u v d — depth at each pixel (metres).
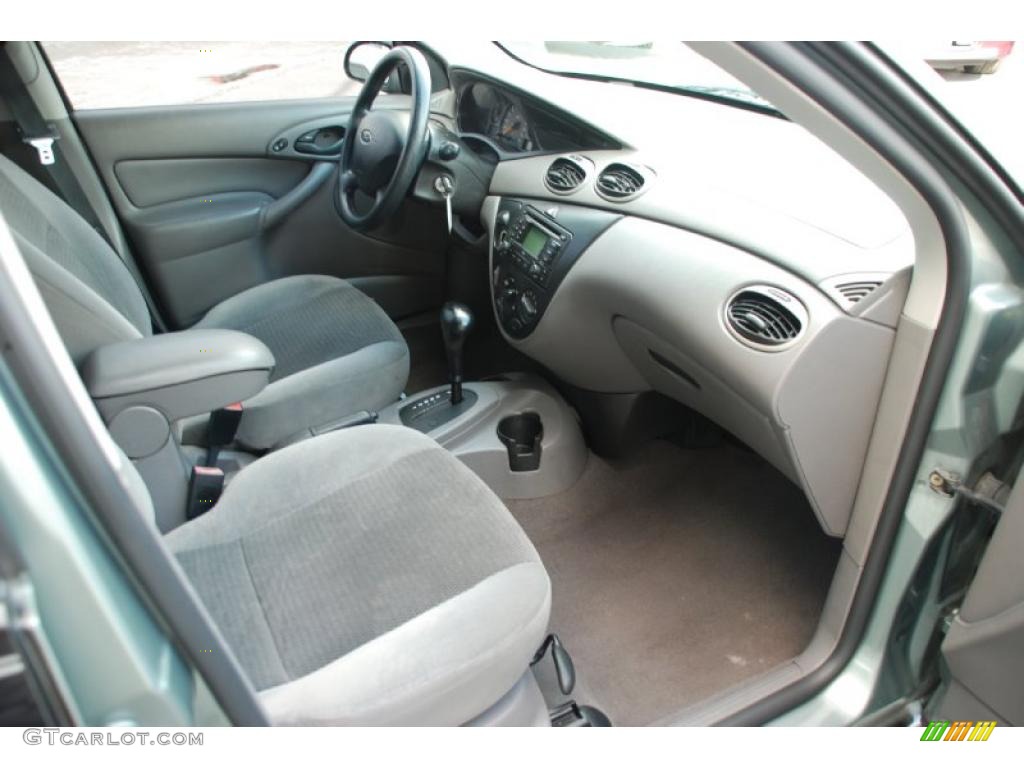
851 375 0.92
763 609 1.35
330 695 0.66
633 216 1.28
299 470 1.01
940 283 0.78
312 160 1.84
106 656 0.39
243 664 0.76
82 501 0.39
